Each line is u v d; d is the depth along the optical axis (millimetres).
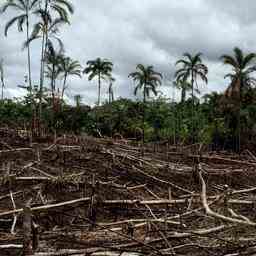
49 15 35625
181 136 48781
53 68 50344
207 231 7035
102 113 53844
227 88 45656
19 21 35500
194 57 51750
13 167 15047
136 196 13562
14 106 45938
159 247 7043
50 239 7113
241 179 18391
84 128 49938
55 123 46812
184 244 6684
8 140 20734
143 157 19812
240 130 45031
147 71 53469
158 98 58938
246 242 6746
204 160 22609
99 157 18172
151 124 55219
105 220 10172
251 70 44500
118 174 16078
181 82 52719
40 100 36625
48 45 36188
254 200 11906
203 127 47625
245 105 45781
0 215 9227
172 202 10500
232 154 28484
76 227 9492
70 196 12641
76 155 17984
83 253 5895
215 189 16078
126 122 52625
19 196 12320
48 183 13172
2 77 48031
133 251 5945
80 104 52094
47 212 8977
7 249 7383
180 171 18031
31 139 20609
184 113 55281
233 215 7141
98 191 12383
